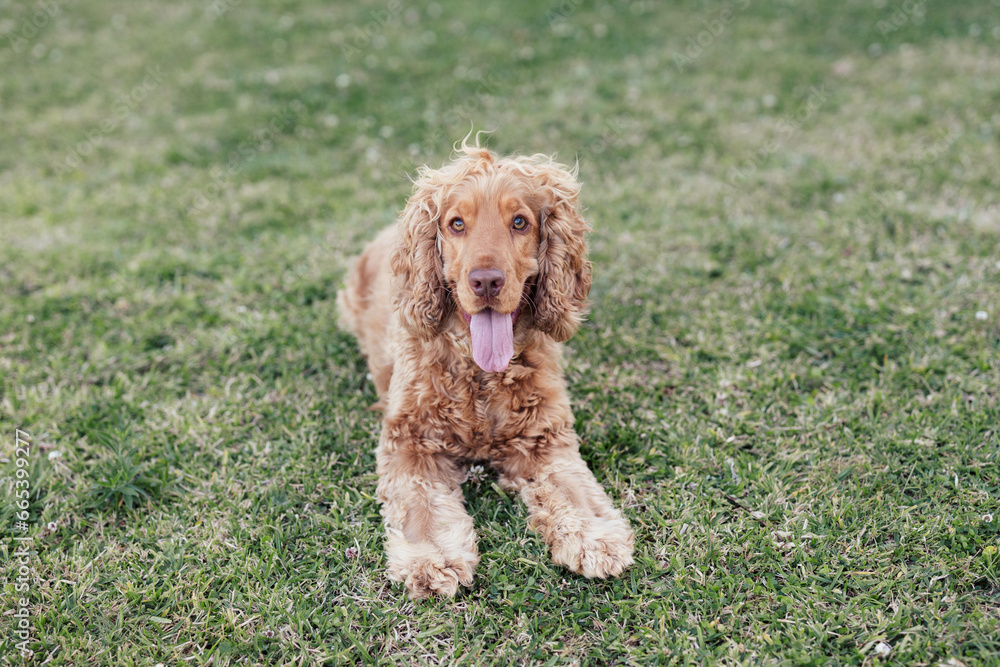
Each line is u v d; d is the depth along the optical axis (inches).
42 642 33.5
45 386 46.9
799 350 48.1
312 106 88.2
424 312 39.4
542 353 41.1
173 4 125.6
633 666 32.5
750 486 39.4
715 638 33.3
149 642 33.5
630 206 64.9
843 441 41.5
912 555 35.7
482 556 36.6
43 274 57.9
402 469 39.4
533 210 38.2
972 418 41.4
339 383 47.6
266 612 34.5
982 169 65.2
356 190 69.6
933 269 53.7
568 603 34.8
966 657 31.8
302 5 123.0
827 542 36.4
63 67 102.3
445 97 89.1
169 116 87.4
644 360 48.6
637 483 40.0
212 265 59.0
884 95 83.4
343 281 56.3
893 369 45.6
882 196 62.8
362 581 35.8
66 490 40.2
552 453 40.1
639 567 35.9
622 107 84.6
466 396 39.9
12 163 77.4
